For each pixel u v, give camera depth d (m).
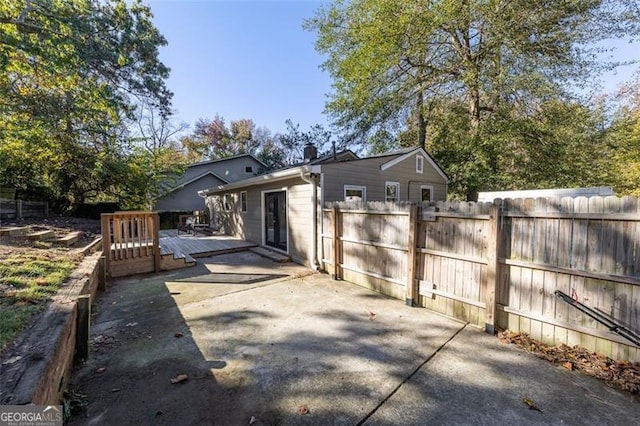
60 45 7.57
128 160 11.29
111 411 2.15
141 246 6.29
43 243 5.27
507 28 9.45
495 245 3.40
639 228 2.49
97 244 6.32
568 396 2.32
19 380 1.59
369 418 2.09
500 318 3.48
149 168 12.65
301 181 7.17
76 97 9.14
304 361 2.84
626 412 2.14
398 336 3.39
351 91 13.22
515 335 3.29
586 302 2.81
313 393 2.37
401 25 10.29
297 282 5.69
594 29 9.09
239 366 2.75
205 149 30.22
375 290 5.14
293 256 7.60
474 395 2.33
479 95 11.34
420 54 11.41
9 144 8.43
